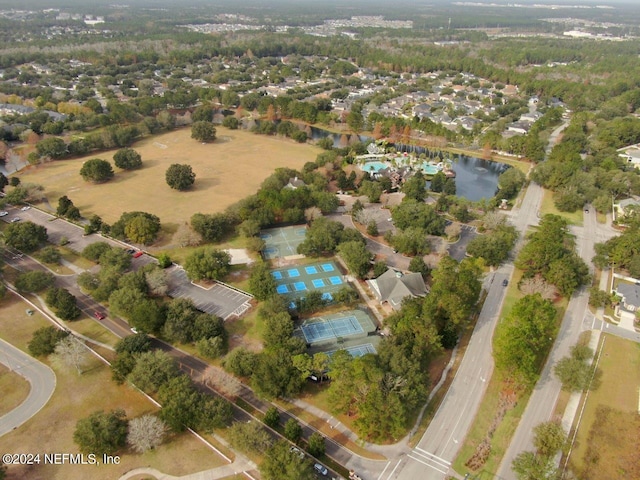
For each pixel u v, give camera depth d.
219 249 157.50
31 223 155.12
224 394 99.12
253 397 99.06
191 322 113.56
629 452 89.56
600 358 113.44
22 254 152.12
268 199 173.50
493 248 148.12
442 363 110.38
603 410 98.81
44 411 93.50
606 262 149.38
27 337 114.88
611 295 133.38
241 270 145.50
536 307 112.62
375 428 86.44
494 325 124.12
